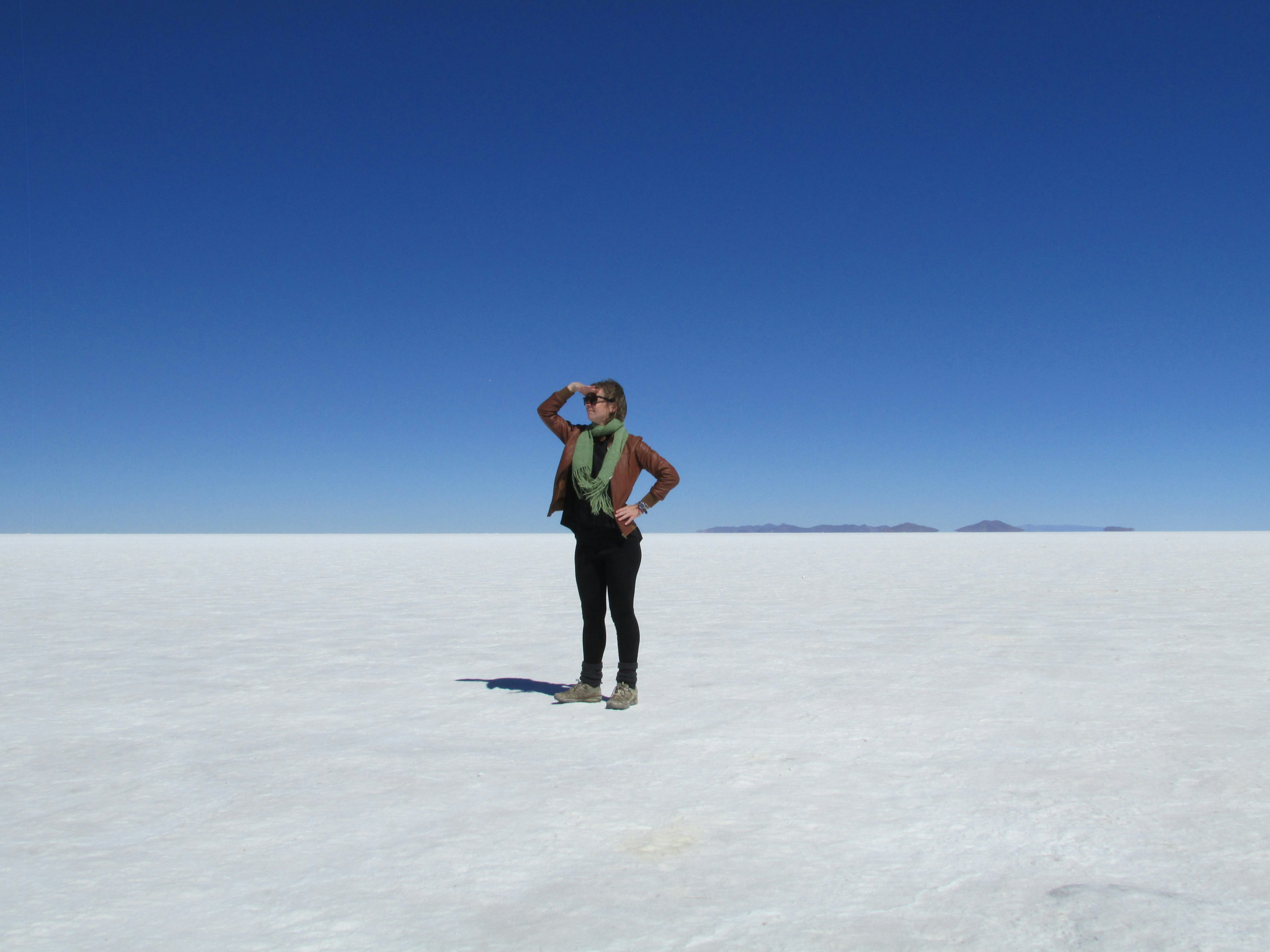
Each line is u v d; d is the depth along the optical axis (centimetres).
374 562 2172
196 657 598
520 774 306
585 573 434
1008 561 1941
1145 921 185
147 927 187
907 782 292
